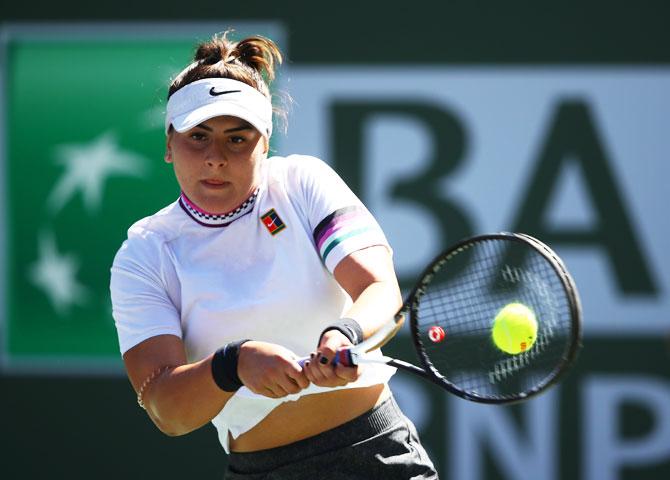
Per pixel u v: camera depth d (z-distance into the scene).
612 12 19.80
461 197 19.81
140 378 8.69
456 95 19.89
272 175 9.04
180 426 8.42
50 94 20.17
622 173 19.75
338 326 7.95
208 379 8.01
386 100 19.95
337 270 8.64
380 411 9.04
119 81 20.11
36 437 20.31
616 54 19.80
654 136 19.72
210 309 8.84
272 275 8.80
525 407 19.72
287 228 8.86
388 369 9.05
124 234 20.06
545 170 19.80
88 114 20.11
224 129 8.63
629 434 19.69
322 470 8.88
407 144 19.91
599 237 19.70
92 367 20.20
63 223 20.09
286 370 7.79
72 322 20.09
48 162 20.14
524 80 19.84
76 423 20.28
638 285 19.69
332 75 19.97
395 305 8.46
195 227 8.95
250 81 8.94
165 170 20.06
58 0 20.19
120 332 8.97
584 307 19.73
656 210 19.70
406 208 19.84
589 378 19.73
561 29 19.84
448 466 19.72
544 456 19.69
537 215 19.77
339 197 8.88
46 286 20.11
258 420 8.94
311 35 20.02
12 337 20.16
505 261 19.00
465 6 19.92
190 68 9.05
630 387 19.70
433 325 9.71
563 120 19.83
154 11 20.12
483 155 19.83
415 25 19.94
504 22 19.88
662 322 19.67
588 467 19.72
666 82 19.73
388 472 8.94
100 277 20.09
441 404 19.72
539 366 8.65
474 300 10.11
